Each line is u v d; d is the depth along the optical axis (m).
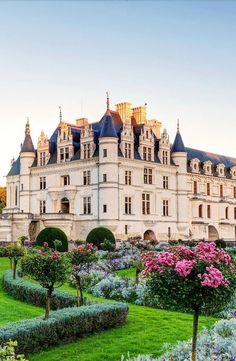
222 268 14.50
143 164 83.25
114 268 46.38
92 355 18.56
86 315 21.22
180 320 24.86
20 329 18.30
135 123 90.25
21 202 89.88
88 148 81.38
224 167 109.56
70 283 37.16
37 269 21.69
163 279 14.48
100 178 78.12
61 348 19.53
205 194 101.94
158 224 85.38
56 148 88.12
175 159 90.69
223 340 17.14
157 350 19.14
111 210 77.00
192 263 14.15
